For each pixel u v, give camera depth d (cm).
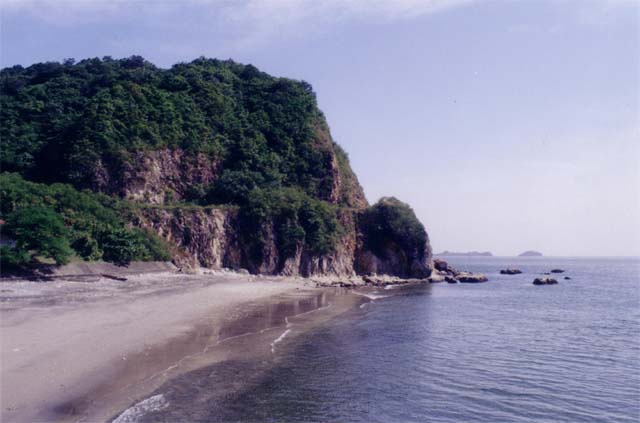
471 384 1916
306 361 2105
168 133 7581
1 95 7600
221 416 1389
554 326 3534
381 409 1572
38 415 1255
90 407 1345
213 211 6956
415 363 2211
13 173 6047
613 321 3869
